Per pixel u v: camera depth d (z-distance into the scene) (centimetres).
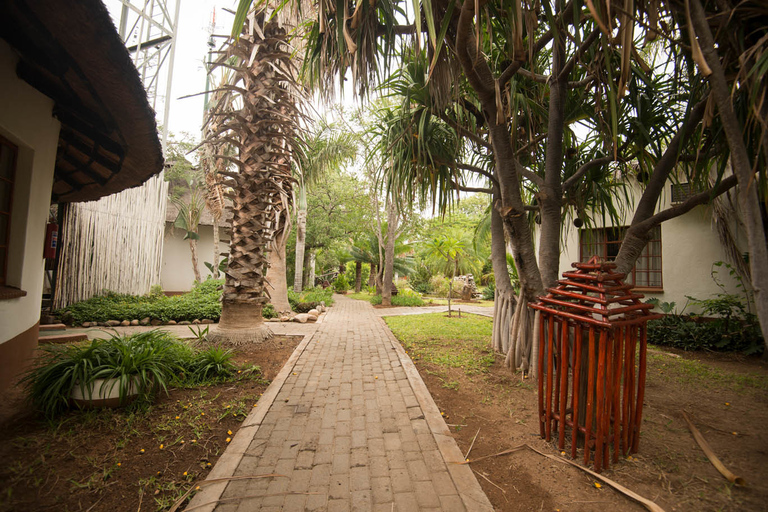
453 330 757
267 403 322
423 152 454
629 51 192
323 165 1077
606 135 405
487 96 354
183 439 256
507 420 300
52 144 378
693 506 192
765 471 227
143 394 300
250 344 521
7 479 202
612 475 220
